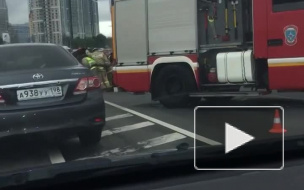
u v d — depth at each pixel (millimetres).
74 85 5656
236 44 9672
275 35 8766
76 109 5570
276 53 8789
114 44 11195
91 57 14180
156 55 10547
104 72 13711
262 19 8875
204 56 10023
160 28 10461
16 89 5324
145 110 10242
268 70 8930
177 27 10227
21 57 6004
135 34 10828
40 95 5445
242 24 9578
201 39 10031
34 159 5426
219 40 9859
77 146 6219
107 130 7637
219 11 9836
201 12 9992
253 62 9328
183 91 10219
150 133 7285
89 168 3203
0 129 5215
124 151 5785
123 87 11125
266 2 8805
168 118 8820
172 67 10305
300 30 8492
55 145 6000
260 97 11352
